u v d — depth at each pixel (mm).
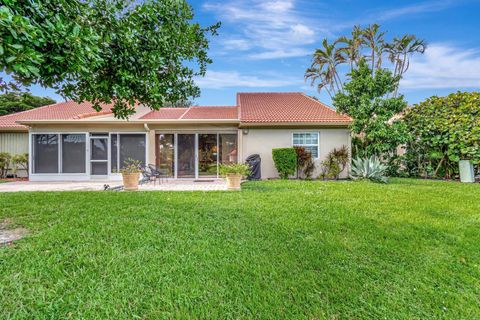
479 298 2814
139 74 4629
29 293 2604
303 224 4824
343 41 22297
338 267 3328
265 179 12859
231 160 13617
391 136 12180
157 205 6121
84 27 3672
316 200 6844
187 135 13617
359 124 12570
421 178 13023
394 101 12172
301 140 13344
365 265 3395
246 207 6016
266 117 13352
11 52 2777
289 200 6836
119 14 4332
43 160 13039
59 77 3885
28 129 13031
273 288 2848
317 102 16672
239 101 17234
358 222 4969
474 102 11430
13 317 2273
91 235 4047
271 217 5266
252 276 3066
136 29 4320
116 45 4270
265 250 3738
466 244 4070
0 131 14406
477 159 11328
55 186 10844
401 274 3205
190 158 13570
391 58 23188
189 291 2738
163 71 5340
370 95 12688
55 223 4637
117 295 2621
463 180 11500
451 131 11836
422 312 2572
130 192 8195
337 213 5582
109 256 3381
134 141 13383
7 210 5527
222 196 7406
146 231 4293
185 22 5254
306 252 3691
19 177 14328
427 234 4449
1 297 2525
